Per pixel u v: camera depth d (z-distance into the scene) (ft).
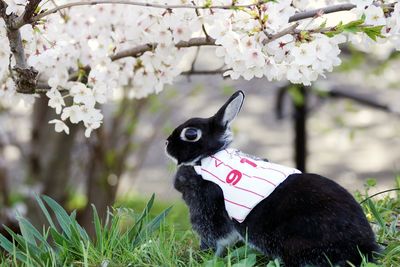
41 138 26.71
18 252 14.21
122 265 13.67
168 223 17.43
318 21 16.69
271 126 43.88
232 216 13.21
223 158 13.94
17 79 15.64
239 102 14.19
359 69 28.27
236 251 14.15
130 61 17.02
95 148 25.82
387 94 41.19
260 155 40.29
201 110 43.27
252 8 13.98
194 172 14.06
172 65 17.02
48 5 17.08
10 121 34.73
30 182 27.14
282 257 12.92
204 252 14.60
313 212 12.57
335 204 12.59
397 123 43.50
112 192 26.09
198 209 13.97
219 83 40.24
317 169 39.11
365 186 18.80
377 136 42.47
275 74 13.87
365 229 12.65
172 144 14.37
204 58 41.78
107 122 29.76
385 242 14.67
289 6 13.91
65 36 16.44
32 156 26.96
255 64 13.73
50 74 17.48
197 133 14.15
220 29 13.84
